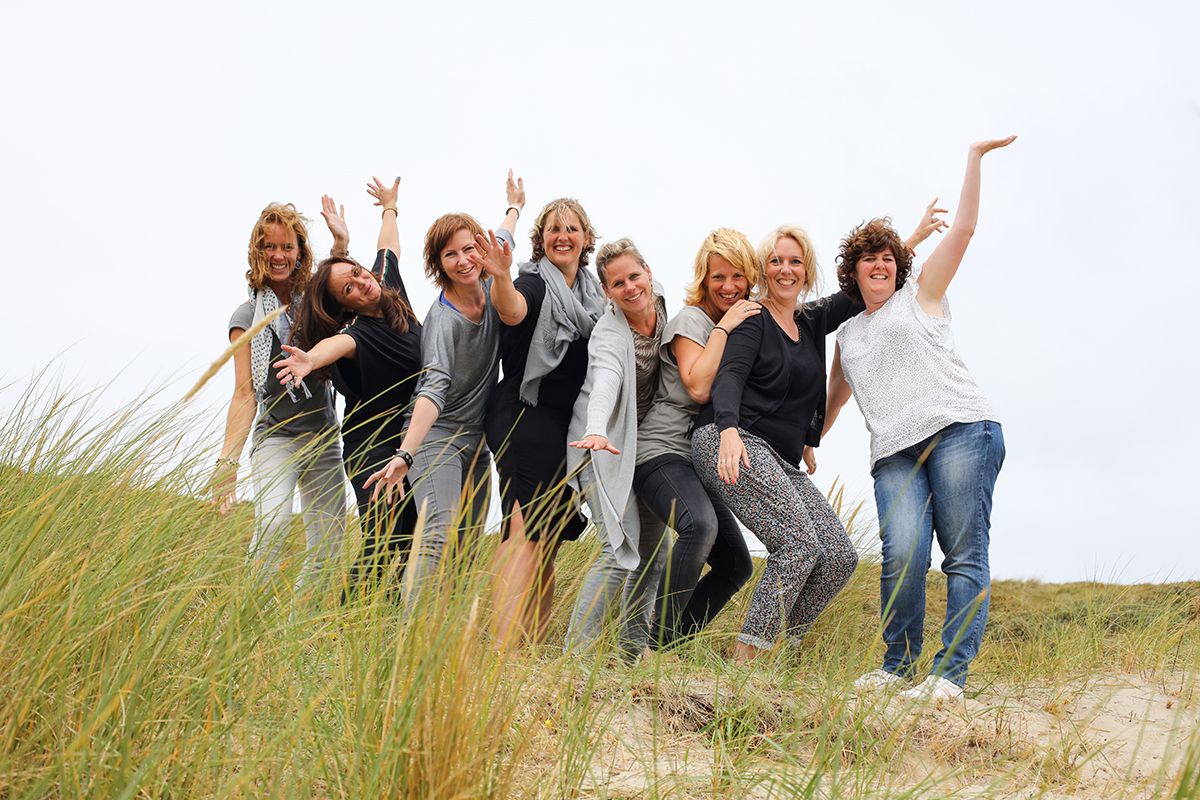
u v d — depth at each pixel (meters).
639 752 2.69
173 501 2.70
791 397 4.14
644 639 3.94
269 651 2.33
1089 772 3.05
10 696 1.98
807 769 2.44
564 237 4.29
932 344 4.04
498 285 3.92
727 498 3.97
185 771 1.93
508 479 4.04
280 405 4.31
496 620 2.38
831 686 3.01
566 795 2.27
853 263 4.36
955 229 4.10
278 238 4.45
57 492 2.50
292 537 2.80
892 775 2.55
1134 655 4.78
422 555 2.63
